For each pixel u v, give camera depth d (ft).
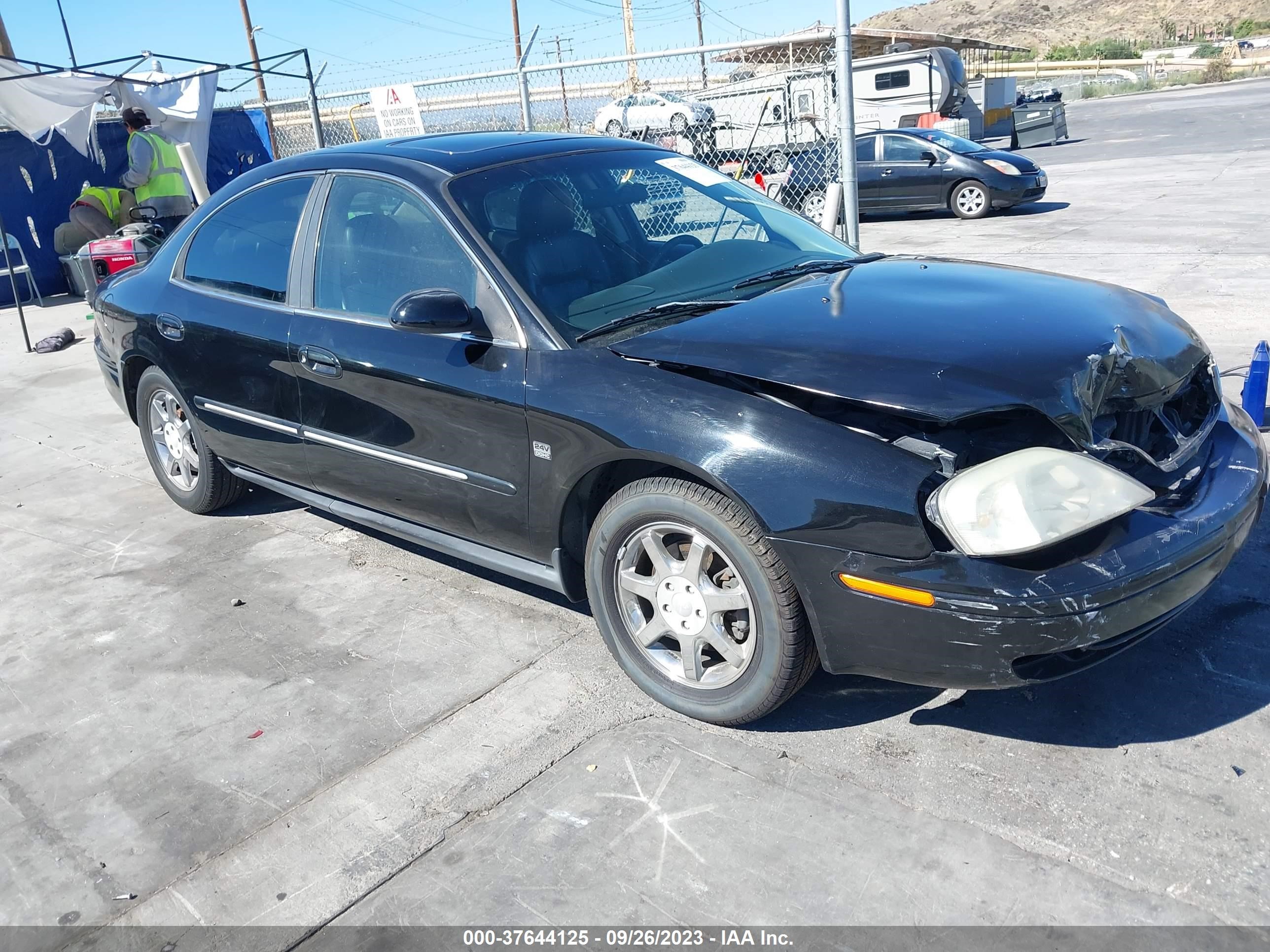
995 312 9.66
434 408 11.14
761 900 7.68
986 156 46.29
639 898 7.82
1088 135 81.51
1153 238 33.86
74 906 8.36
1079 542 8.13
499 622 12.36
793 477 8.55
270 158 45.68
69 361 29.68
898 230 45.01
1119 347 9.09
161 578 14.46
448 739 10.07
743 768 9.20
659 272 11.37
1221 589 11.47
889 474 8.29
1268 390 16.88
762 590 8.93
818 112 29.96
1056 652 8.07
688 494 9.16
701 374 9.40
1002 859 7.85
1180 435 9.55
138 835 9.13
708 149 32.96
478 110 32.65
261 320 13.26
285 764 9.93
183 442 16.15
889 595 8.26
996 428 8.60
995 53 131.13
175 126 38.22
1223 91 120.16
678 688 10.02
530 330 10.38
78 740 10.68
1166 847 7.83
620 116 46.14
